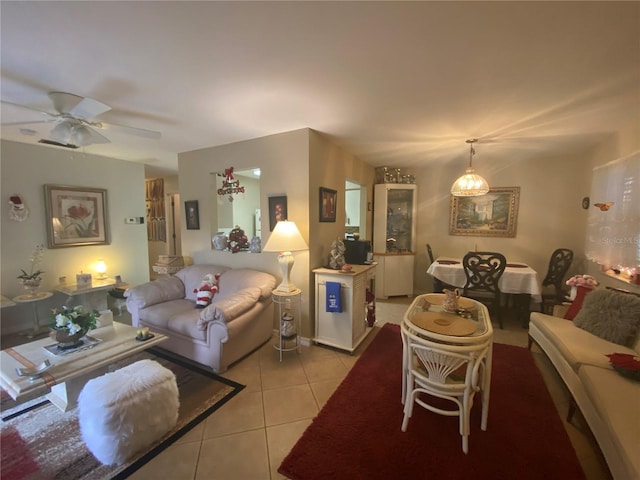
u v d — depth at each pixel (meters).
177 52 1.56
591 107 2.30
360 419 1.90
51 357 1.94
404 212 4.92
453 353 1.57
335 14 1.27
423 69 1.74
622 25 1.33
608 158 3.06
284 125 2.75
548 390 2.24
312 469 1.53
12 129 2.85
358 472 1.51
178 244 6.47
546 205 4.13
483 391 1.80
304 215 2.93
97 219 4.12
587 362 1.86
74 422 1.90
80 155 3.93
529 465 1.56
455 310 2.12
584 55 1.58
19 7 1.19
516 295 4.00
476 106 2.28
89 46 1.50
